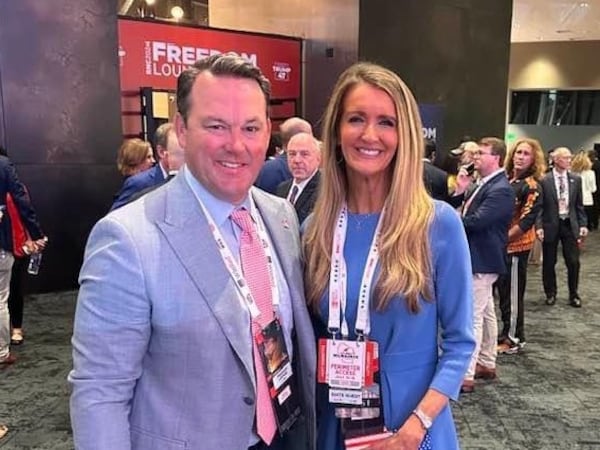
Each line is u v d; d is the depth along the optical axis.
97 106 5.58
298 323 1.22
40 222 5.39
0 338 3.60
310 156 3.02
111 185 5.74
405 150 1.27
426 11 7.41
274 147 4.36
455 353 1.26
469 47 7.95
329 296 1.29
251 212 1.19
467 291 1.27
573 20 10.99
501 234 3.27
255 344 1.08
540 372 3.63
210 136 1.03
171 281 0.98
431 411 1.22
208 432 1.00
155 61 6.50
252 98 1.04
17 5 5.07
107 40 5.56
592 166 10.41
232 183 1.05
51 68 5.30
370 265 1.28
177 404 1.00
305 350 1.22
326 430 1.30
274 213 1.29
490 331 3.46
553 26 11.63
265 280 1.14
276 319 1.15
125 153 3.89
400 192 1.27
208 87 1.03
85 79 5.48
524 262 3.94
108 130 5.67
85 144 5.55
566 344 4.19
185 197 1.06
